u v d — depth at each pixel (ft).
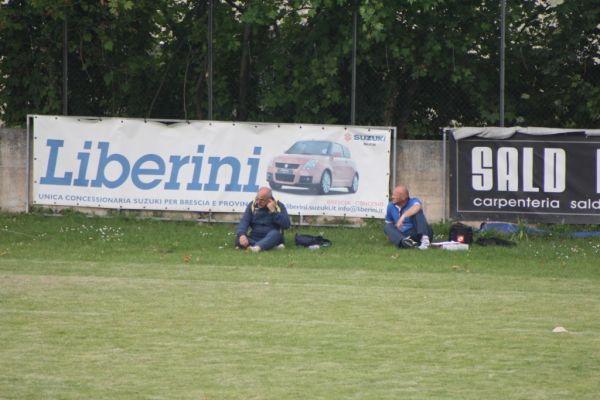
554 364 114.93
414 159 244.01
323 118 252.42
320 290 163.73
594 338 128.98
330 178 240.94
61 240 218.79
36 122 248.32
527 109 251.39
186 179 244.42
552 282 176.86
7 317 138.31
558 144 233.96
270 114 254.88
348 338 127.44
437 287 168.96
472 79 247.29
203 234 228.43
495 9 247.50
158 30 255.70
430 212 244.63
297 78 251.80
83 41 255.29
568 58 248.52
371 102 250.98
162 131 245.24
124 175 246.27
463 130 236.02
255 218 212.23
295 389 103.50
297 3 245.86
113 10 241.76
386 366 113.29
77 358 115.44
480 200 236.02
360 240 224.33
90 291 159.74
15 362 113.29
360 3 241.96
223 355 117.70
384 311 146.30
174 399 99.60
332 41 249.34
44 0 247.09
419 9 245.24
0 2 254.68
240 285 167.63
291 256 201.77
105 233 227.61
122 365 112.47
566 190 233.76
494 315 144.36
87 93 257.55
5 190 251.19
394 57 247.09
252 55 254.27
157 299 153.38
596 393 102.94
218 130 243.60
